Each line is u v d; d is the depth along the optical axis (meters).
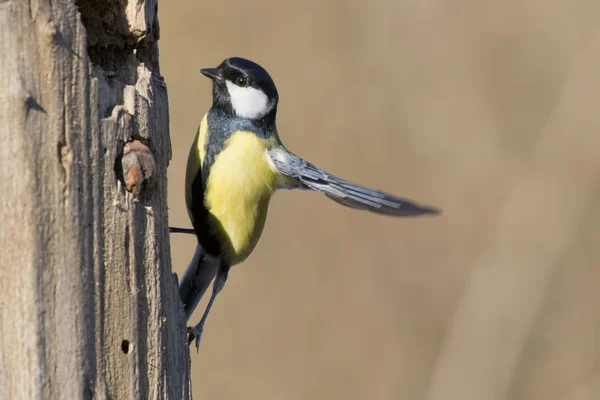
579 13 15.29
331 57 14.48
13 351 4.89
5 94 4.88
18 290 4.89
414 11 15.02
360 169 14.09
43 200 4.93
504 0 15.45
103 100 5.22
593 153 14.27
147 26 5.86
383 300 13.29
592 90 14.59
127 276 5.21
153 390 5.33
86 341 5.02
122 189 5.22
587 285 13.66
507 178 14.40
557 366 13.28
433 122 14.60
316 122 14.19
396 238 13.66
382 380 12.69
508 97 15.01
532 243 13.85
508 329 13.24
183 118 13.22
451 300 13.48
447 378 12.89
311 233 13.48
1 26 4.88
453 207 14.17
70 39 5.01
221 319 12.66
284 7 14.36
